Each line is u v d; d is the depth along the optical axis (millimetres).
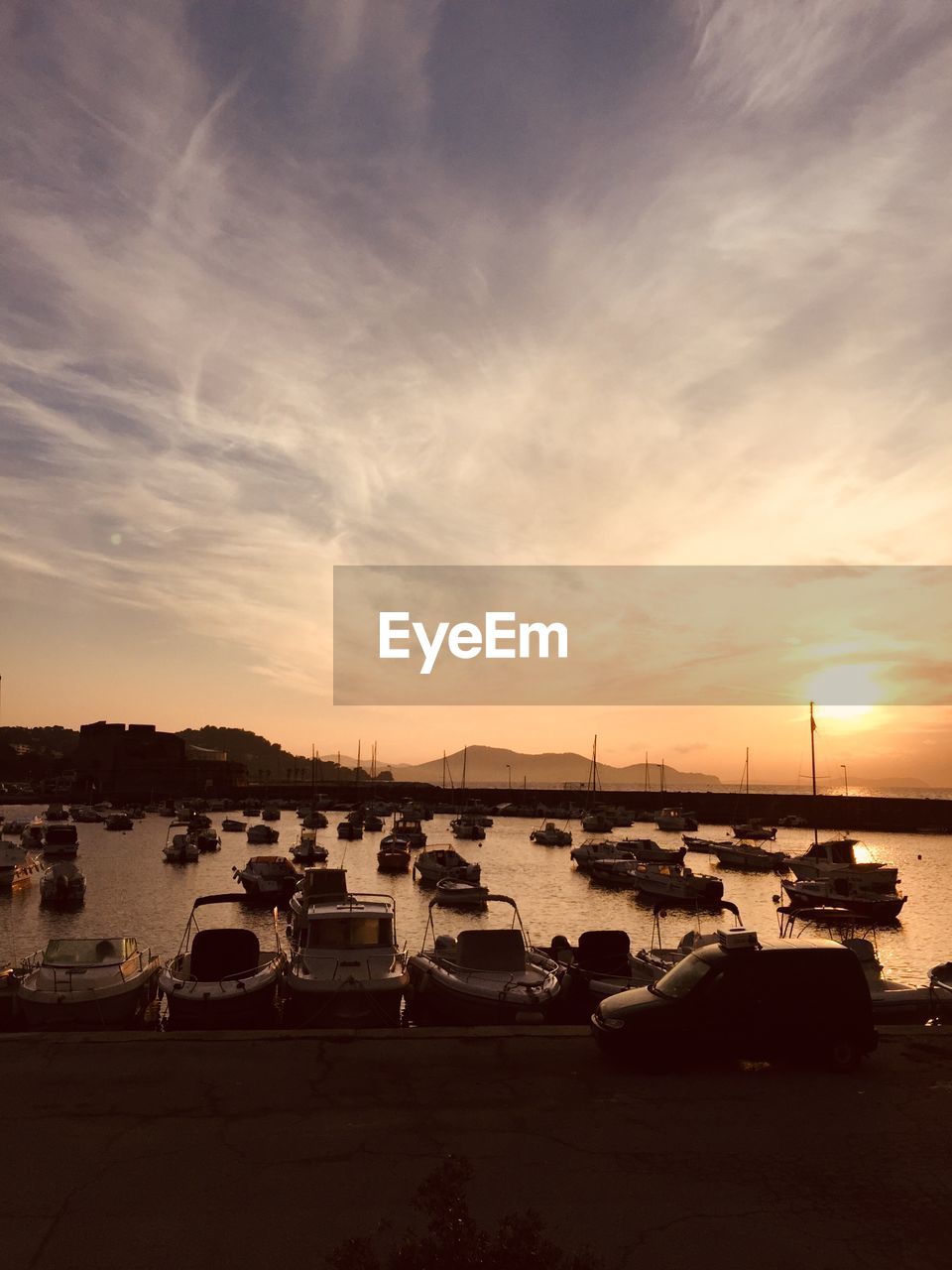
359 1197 8570
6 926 45062
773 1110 10766
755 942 12766
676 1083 11617
